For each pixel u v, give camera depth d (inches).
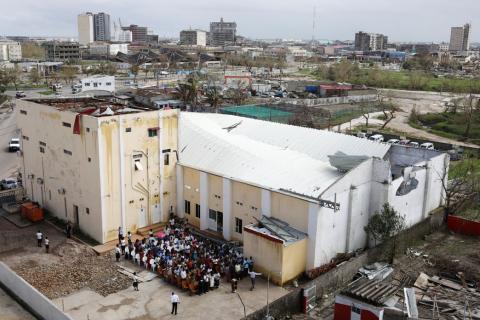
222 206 1649.9
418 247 1672.0
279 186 1520.7
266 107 4015.8
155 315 1184.2
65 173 1717.5
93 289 1307.8
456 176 2343.8
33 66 7559.1
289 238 1358.3
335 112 4404.5
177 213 1818.4
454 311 1232.8
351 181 1482.5
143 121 1654.8
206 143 1857.8
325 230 1405.0
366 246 1598.2
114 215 1621.6
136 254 1449.3
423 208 1791.3
